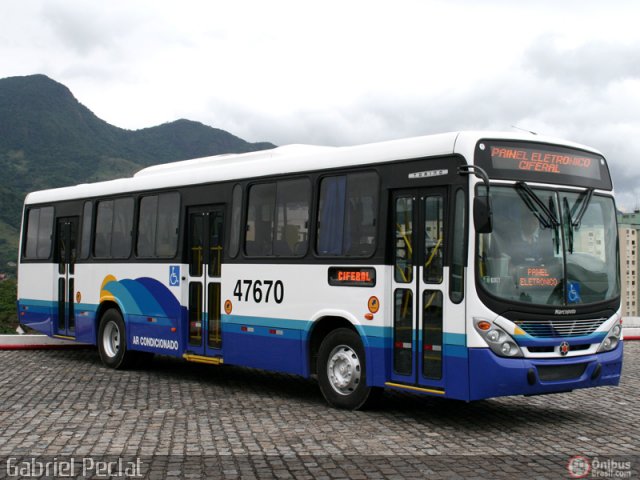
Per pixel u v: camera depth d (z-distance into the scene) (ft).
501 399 39.22
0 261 188.96
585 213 33.76
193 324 44.80
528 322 30.94
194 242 45.14
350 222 35.63
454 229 31.22
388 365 33.60
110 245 52.06
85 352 61.36
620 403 38.19
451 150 31.60
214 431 30.35
